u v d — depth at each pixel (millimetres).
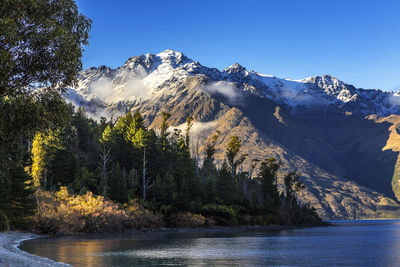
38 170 93875
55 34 22875
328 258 47844
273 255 50094
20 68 23016
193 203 124688
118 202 103250
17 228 74688
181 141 153875
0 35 20156
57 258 39375
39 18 22547
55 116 24250
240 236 92125
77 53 24328
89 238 74312
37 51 23125
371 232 132125
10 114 21406
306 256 49750
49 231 80062
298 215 188250
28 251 44875
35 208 75312
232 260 43594
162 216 112312
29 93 23750
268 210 163875
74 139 127938
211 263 40625
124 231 98500
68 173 106938
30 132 23062
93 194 101938
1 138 22438
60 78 24578
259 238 85125
